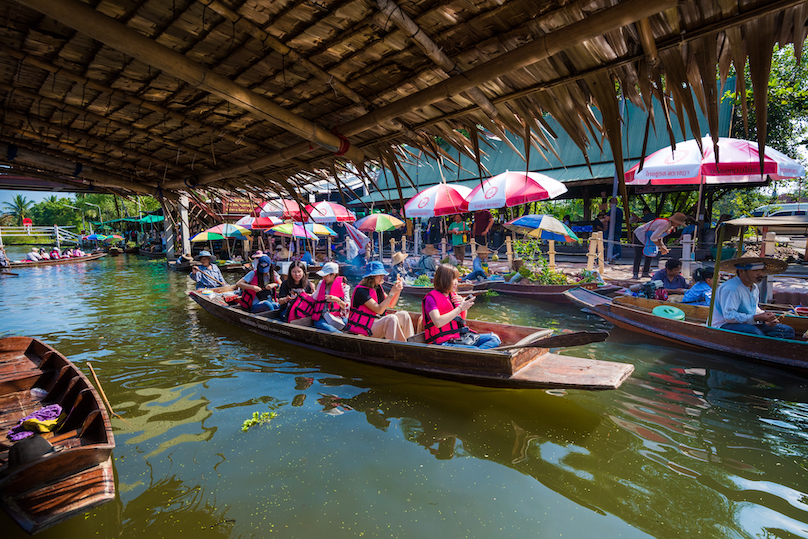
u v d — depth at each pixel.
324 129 3.54
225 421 3.59
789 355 4.06
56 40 2.65
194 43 2.68
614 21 2.00
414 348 4.09
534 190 9.29
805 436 3.15
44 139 4.20
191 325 7.12
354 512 2.45
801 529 2.24
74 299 10.19
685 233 8.49
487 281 9.01
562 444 3.10
